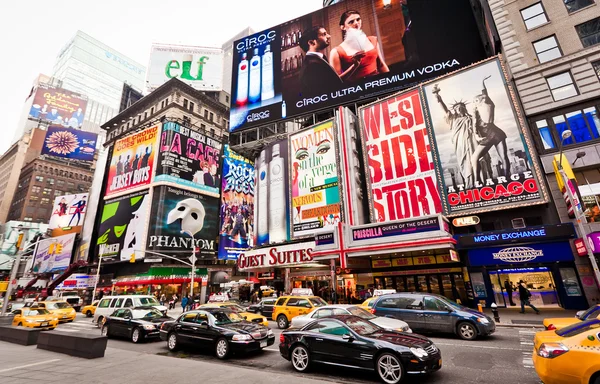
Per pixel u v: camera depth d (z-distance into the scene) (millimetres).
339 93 38594
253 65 46312
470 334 11148
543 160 20641
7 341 13695
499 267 20891
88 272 56781
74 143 92625
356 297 27484
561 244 18766
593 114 19875
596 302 17516
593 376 4953
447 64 33438
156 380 7129
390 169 27484
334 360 7777
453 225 22859
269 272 36344
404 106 28125
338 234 25062
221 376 7402
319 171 33781
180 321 11641
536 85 21922
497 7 24891
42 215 97562
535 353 5828
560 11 22359
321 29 42625
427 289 24188
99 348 9891
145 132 59062
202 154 60312
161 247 50312
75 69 191625
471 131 23922
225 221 60688
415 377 7332
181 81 66062
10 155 117938
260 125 43125
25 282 60469
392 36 37500
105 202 59375
